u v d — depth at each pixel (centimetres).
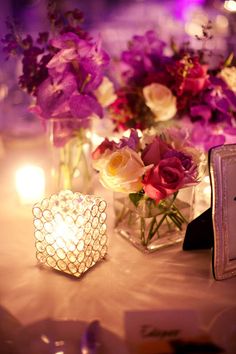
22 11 202
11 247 76
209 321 59
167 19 205
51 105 77
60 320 60
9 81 141
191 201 74
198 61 86
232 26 163
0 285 67
